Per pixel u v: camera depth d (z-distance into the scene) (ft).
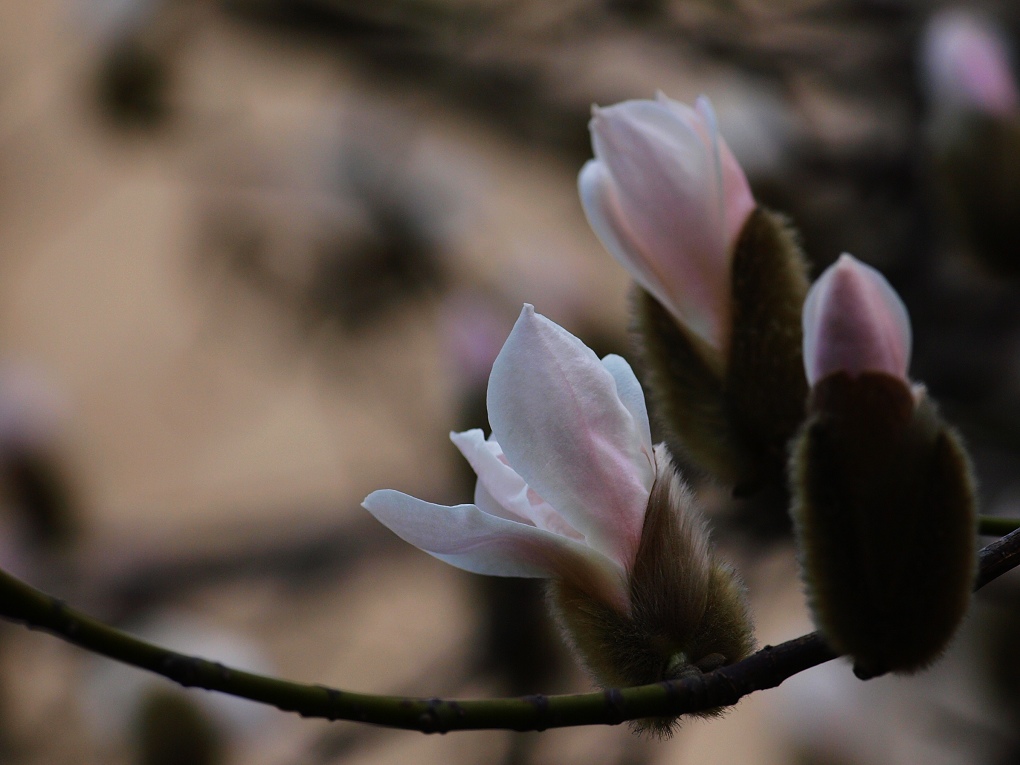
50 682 3.59
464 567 2.18
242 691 2.09
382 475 4.51
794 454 2.16
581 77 4.09
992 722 3.01
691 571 2.18
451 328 3.57
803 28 3.82
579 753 3.20
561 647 3.32
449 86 4.12
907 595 2.14
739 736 4.09
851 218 3.50
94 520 4.34
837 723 3.13
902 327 2.16
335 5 4.08
